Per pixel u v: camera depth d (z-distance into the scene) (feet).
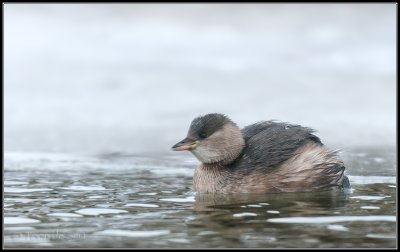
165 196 35.40
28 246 25.18
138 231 27.14
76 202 33.40
